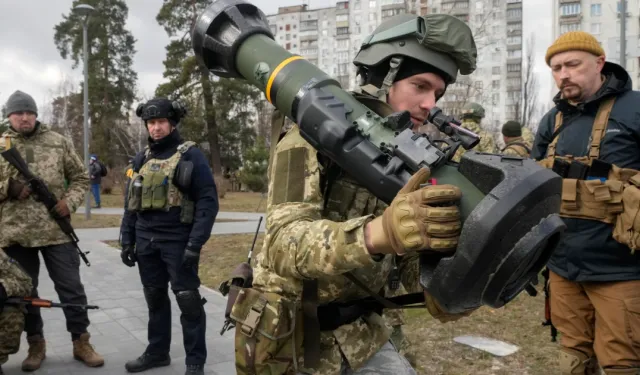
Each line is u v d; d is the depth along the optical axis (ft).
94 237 35.37
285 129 5.50
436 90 5.19
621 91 9.21
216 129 103.65
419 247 3.61
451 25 4.86
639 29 98.17
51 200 13.08
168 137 12.48
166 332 12.98
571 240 9.21
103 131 116.26
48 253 13.25
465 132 4.19
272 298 5.34
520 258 3.50
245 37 5.16
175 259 11.98
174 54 100.17
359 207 5.13
